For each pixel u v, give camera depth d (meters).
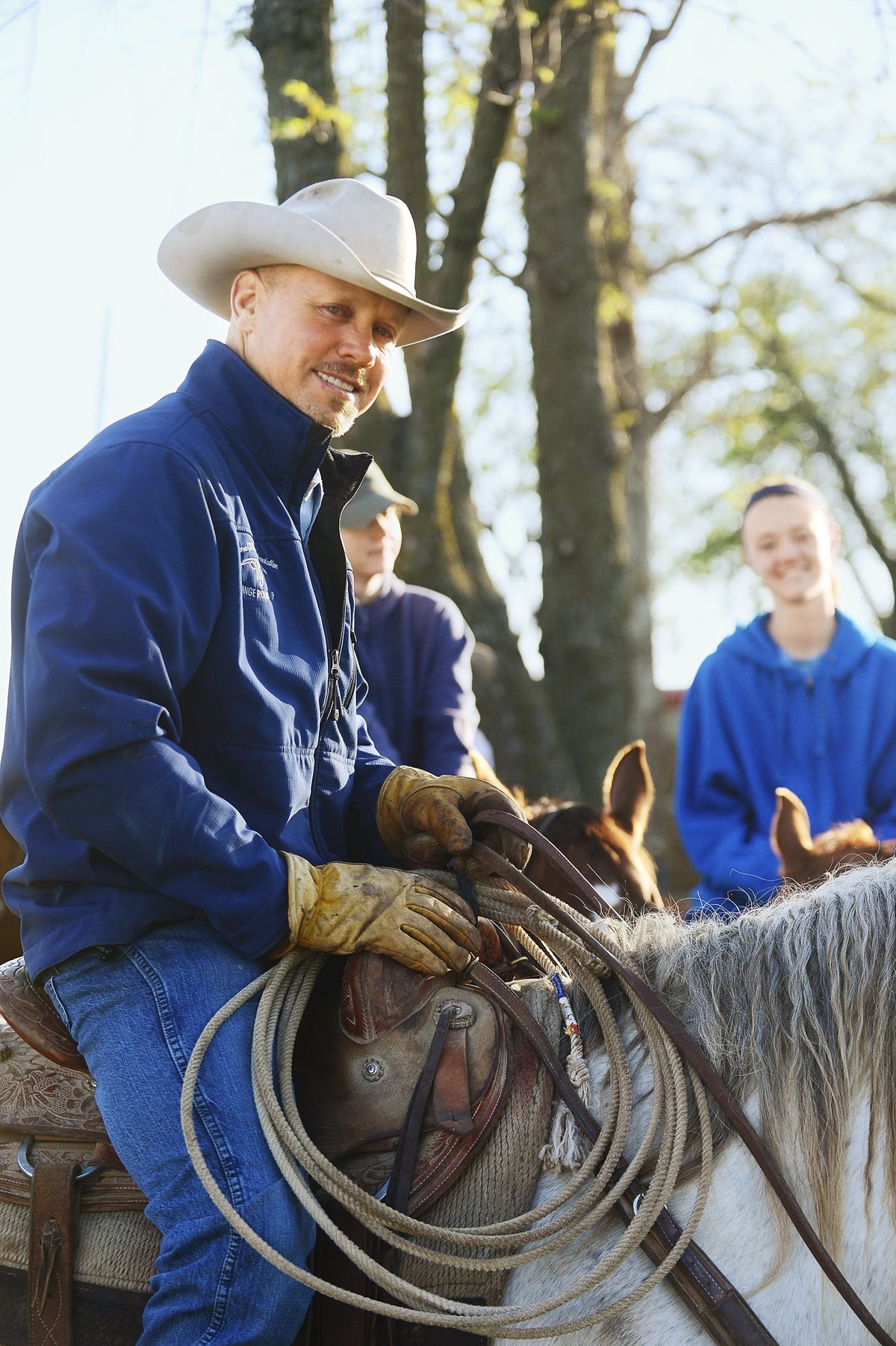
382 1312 1.83
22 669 2.13
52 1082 2.14
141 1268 2.00
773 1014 2.03
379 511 4.40
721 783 4.48
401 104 6.26
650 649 13.83
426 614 4.58
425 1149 1.99
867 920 2.06
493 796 2.36
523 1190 1.98
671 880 8.70
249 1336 1.88
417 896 2.10
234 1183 1.91
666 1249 1.91
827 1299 1.88
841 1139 1.94
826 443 19.73
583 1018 2.13
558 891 3.15
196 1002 2.02
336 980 2.23
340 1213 1.99
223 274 2.44
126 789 1.94
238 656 2.13
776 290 18.58
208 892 1.99
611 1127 1.96
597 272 8.56
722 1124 1.99
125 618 1.96
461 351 6.90
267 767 2.16
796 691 4.42
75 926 2.04
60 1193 2.04
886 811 4.34
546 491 8.59
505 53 6.27
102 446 2.10
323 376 2.31
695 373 16.20
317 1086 2.07
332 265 2.23
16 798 2.13
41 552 2.07
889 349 19.53
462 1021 2.06
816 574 4.38
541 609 8.60
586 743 8.27
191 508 2.09
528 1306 1.84
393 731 4.49
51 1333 2.02
